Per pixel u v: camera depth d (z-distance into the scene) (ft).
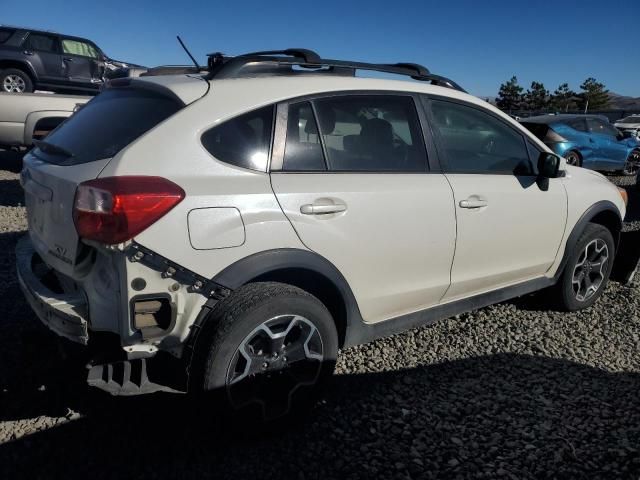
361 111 9.90
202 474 7.95
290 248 8.48
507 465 8.39
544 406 10.02
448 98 11.32
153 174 7.62
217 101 8.44
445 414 9.66
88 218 7.38
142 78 9.54
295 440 8.80
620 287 16.56
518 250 12.24
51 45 39.99
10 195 26.37
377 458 8.45
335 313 9.66
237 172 8.27
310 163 9.09
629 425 9.48
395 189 9.81
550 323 13.73
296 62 9.57
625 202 15.23
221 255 7.86
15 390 9.76
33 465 7.96
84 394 9.75
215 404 7.93
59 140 9.43
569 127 39.86
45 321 8.16
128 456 8.26
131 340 7.46
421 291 10.62
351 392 10.26
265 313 8.07
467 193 10.93
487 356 11.88
